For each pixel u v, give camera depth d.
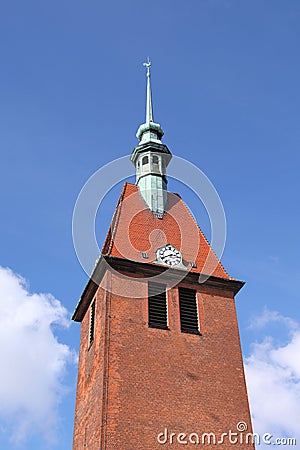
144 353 31.91
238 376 32.81
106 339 31.84
